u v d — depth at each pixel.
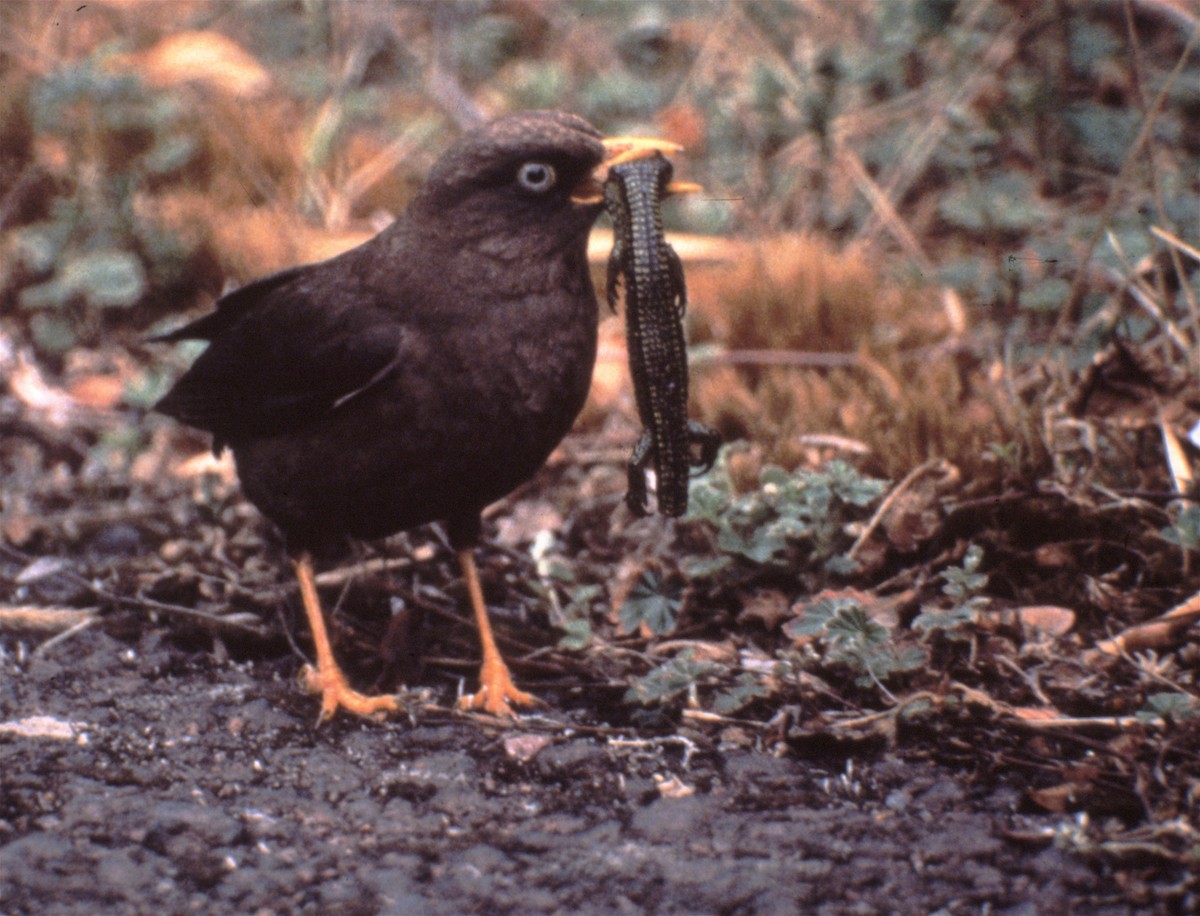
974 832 5.46
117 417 9.26
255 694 6.64
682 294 6.24
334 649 7.09
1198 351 7.86
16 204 10.63
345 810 5.71
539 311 6.25
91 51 12.11
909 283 9.56
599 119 11.61
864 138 10.85
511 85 12.13
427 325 6.19
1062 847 5.30
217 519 8.06
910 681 6.30
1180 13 10.55
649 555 7.55
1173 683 6.19
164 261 10.07
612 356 9.19
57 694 6.60
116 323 10.02
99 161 10.66
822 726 6.09
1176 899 5.02
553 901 5.12
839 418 8.27
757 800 5.72
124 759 6.05
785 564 7.11
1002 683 6.36
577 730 6.29
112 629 7.17
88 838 5.47
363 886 5.21
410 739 6.26
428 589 7.50
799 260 9.44
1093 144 10.27
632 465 6.27
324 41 12.54
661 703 6.40
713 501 7.17
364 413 6.23
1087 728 5.95
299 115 11.68
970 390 8.56
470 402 6.20
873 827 5.52
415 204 6.38
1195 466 7.41
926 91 10.91
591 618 7.28
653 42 12.52
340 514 6.55
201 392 6.77
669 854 5.39
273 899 5.14
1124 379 7.64
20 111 10.98
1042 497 7.20
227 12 12.91
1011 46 10.62
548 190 6.21
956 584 6.48
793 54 11.66
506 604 7.50
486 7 12.91
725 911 5.06
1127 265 8.24
